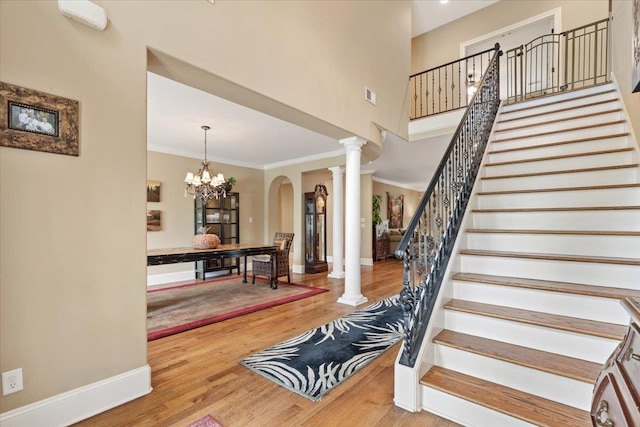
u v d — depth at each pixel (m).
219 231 6.73
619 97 3.36
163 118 4.21
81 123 1.73
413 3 6.25
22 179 1.55
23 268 1.55
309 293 4.88
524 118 4.02
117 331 1.88
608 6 4.70
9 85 1.50
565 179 2.83
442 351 1.94
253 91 2.65
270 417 1.79
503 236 2.52
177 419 1.77
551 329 1.74
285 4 2.96
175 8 2.14
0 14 1.48
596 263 1.98
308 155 6.48
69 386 1.70
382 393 2.03
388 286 5.46
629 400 0.74
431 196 2.27
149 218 5.63
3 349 1.50
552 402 1.57
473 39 6.52
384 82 4.61
